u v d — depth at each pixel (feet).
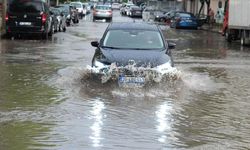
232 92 43.27
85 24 172.14
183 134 29.27
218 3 227.20
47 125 30.45
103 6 208.33
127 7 294.87
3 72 51.49
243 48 95.30
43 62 60.39
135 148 26.18
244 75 54.08
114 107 35.73
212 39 121.60
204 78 51.01
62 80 46.68
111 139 27.71
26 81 46.11
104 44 47.03
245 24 102.27
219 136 29.12
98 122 31.37
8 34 97.71
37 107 35.35
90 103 36.88
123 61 42.75
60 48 79.56
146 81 42.63
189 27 178.91
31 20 95.45
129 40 47.37
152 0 357.61
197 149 26.35
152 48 46.39
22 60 62.03
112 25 50.16
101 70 42.98
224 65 63.26
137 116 33.22
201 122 32.32
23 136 28.02
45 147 26.00
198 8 251.39
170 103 37.68
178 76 45.42
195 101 38.83
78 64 58.80
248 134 29.68
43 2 96.53
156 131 29.68
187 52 81.87
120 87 42.52
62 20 124.47
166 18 221.46
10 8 95.40
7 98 38.27
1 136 27.96
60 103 36.76
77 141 27.17
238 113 35.27
